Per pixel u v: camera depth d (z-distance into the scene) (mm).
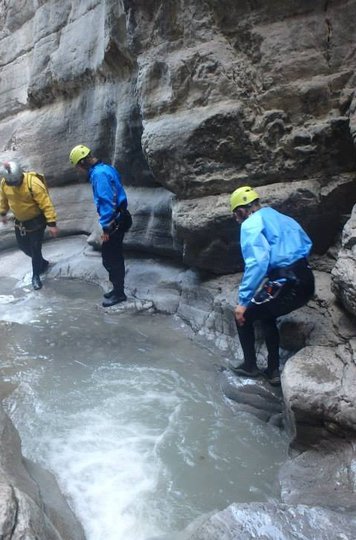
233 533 2135
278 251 3557
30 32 9562
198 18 4914
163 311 5684
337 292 3754
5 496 1887
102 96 7211
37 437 3482
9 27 9977
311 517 2197
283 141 4617
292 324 4145
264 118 4645
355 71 4324
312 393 3061
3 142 9961
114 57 6504
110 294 5984
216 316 4938
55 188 8570
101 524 2723
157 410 3824
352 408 2949
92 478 3080
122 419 3711
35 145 8711
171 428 3607
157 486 3033
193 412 3803
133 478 3094
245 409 3826
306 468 2992
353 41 4316
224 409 3848
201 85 4914
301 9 4465
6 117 10250
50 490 2760
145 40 5332
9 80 10039
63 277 7074
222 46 4844
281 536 2096
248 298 3523
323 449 3094
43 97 8820
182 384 4195
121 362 4602
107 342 5016
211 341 4898
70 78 7797
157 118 5297
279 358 4227
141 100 5445
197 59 4898
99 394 4047
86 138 7715
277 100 4617
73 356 4734
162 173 5215
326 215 4586
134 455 3305
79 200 8172
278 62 4570
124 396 4016
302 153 4543
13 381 4262
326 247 4727
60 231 8266
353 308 3494
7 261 7980
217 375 4324
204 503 2904
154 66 5250
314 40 4445
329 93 4434
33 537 1761
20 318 5754
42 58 8586
